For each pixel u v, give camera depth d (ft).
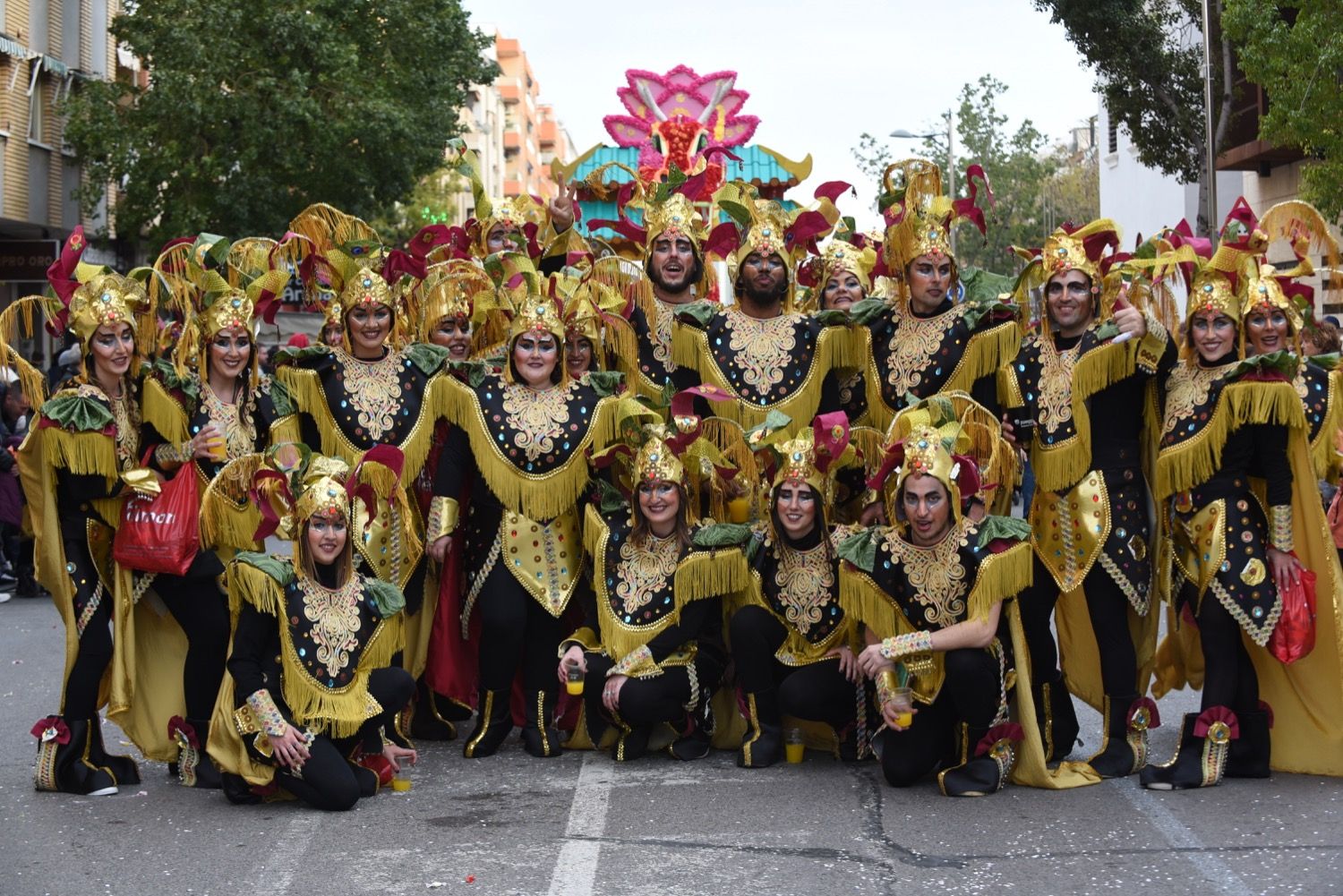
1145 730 19.81
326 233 23.31
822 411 23.04
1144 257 21.48
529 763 21.25
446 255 25.35
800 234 24.40
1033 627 20.26
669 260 23.67
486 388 22.13
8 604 39.40
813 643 20.35
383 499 21.07
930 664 18.89
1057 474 20.02
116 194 85.97
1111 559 19.80
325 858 16.57
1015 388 20.71
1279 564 19.30
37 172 76.07
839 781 19.74
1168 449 19.67
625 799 18.93
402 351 22.98
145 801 19.22
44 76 76.89
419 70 81.97
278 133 74.95
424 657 22.84
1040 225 158.30
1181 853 16.16
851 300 24.47
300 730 18.57
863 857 16.24
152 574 19.83
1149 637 20.58
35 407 19.95
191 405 20.22
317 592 18.89
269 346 51.03
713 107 49.98
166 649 20.97
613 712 20.89
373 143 76.69
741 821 17.78
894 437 19.33
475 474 22.52
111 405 19.71
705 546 20.49
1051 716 20.61
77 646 19.70
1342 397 20.53
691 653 20.94
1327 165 54.75
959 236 137.90
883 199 22.26
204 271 20.72
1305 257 21.33
